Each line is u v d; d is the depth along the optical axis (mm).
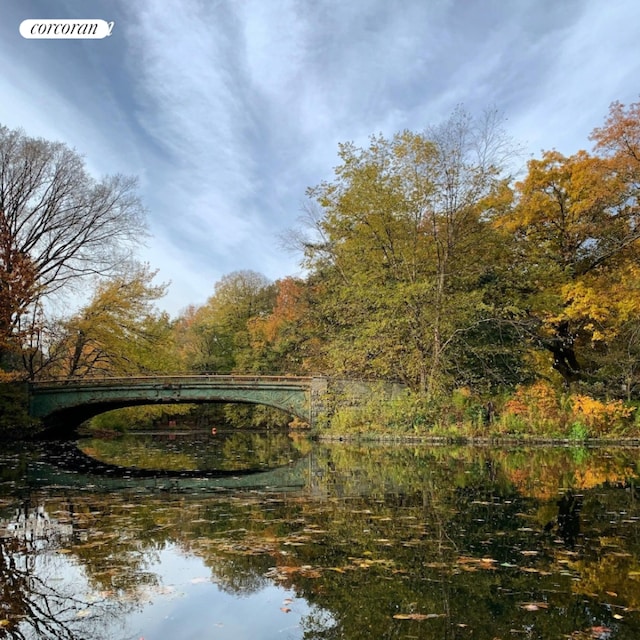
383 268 23719
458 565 4676
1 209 25250
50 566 4848
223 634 3449
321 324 29719
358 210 24109
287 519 6762
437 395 21281
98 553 5250
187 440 30406
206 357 52875
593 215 23359
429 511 7117
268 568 4695
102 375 31844
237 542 5582
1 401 25531
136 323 31234
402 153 23000
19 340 24688
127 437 33750
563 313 22859
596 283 23234
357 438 22406
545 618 3553
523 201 24453
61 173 27516
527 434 19391
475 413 20562
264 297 56844
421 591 4078
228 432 43719
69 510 7594
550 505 7465
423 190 22703
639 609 3682
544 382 22531
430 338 21531
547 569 4539
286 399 27109
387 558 4926
